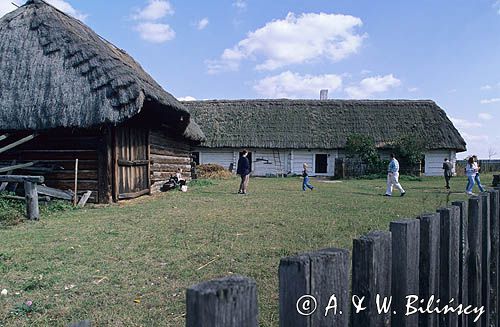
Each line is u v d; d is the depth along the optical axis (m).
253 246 6.46
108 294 4.45
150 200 13.08
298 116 35.34
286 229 7.84
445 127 34.00
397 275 1.92
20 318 3.82
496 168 42.97
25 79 11.98
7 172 12.19
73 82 11.72
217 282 1.21
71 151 12.33
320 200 13.15
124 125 13.10
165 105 13.53
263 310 4.04
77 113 11.27
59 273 5.13
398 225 1.92
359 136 31.53
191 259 5.74
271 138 33.34
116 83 11.48
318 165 33.53
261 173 33.28
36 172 12.31
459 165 36.09
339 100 37.12
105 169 12.16
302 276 1.42
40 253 6.06
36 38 12.73
